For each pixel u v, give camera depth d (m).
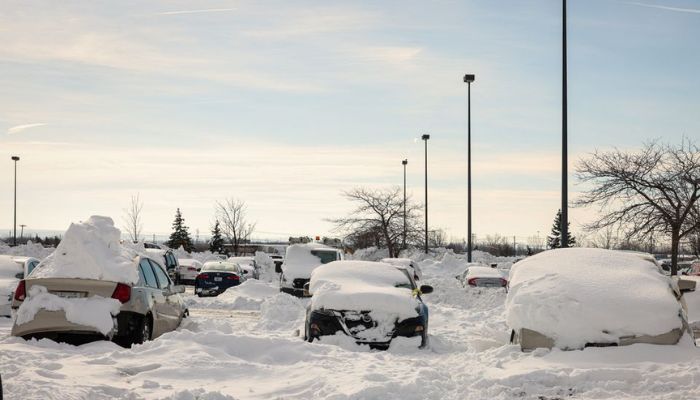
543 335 10.42
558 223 73.44
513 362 10.09
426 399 8.17
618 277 11.10
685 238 30.84
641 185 26.81
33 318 11.04
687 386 8.32
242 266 42.09
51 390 7.64
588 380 8.70
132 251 12.81
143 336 11.94
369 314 12.52
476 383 8.85
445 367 10.59
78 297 11.30
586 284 10.85
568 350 10.24
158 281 13.30
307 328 12.82
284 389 8.77
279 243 99.94
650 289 10.80
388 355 11.48
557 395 8.37
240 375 9.53
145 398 7.98
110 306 11.25
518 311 10.69
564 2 21.72
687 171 26.14
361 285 13.66
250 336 11.34
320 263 26.66
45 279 11.30
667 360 9.61
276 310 17.62
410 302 12.80
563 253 12.23
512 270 12.34
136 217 64.81
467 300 25.12
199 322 14.95
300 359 10.70
